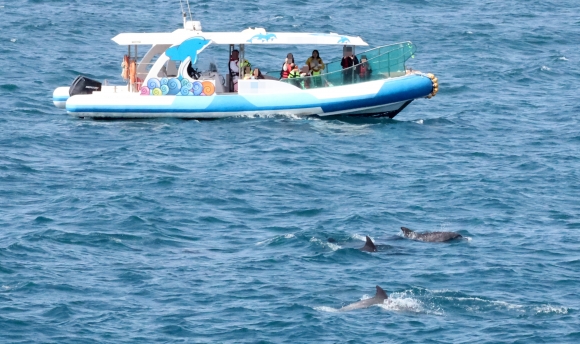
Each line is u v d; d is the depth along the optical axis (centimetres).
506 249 7444
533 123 11906
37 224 7825
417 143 10744
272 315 6197
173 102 11288
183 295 6494
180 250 7356
